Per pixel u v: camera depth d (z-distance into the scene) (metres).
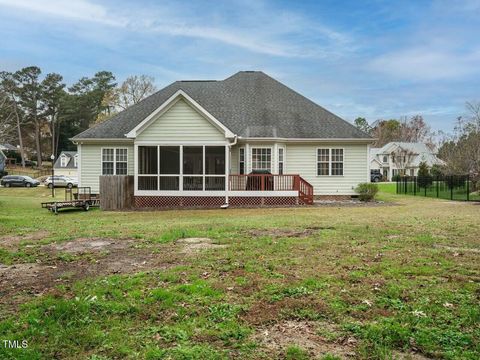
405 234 9.84
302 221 12.59
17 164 78.94
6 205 22.70
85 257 7.57
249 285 5.60
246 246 8.31
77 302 4.90
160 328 4.23
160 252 7.90
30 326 4.29
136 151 19.53
